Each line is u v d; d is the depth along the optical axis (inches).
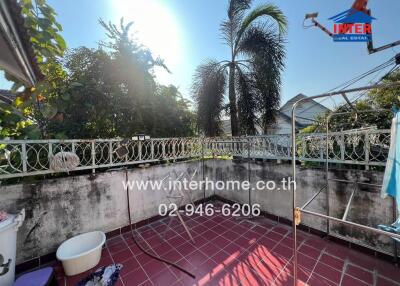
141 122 131.4
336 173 91.8
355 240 86.8
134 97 132.3
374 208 81.0
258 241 96.3
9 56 49.4
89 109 113.7
